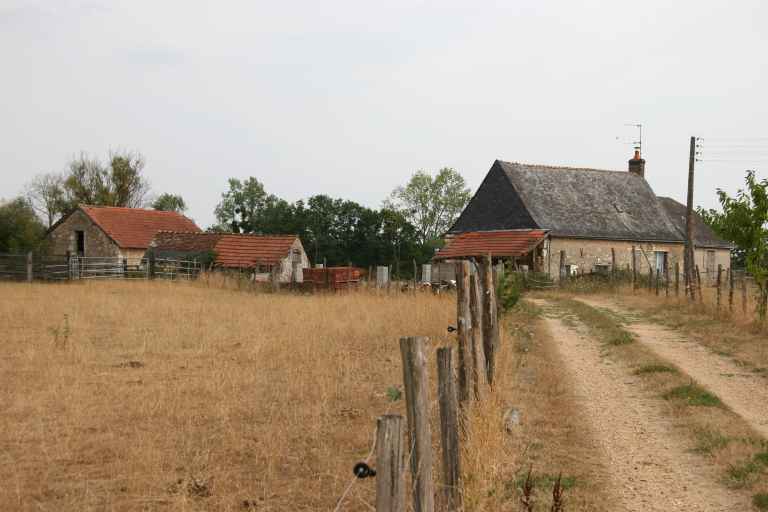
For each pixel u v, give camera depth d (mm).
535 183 49719
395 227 68062
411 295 28406
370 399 10711
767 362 14375
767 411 10664
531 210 47438
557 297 34438
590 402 11195
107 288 32219
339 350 15195
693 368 14109
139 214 56406
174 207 81562
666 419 10133
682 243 50469
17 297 26812
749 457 8227
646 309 25859
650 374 13227
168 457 7941
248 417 9648
